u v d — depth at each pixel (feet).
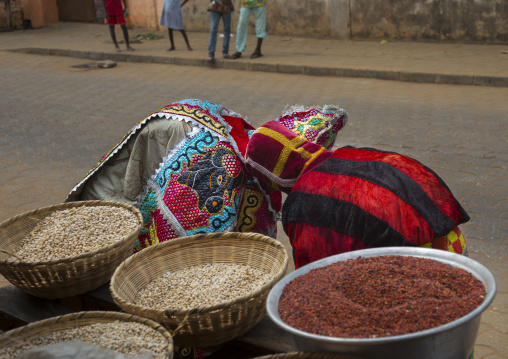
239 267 6.86
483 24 39.32
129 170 8.84
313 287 5.26
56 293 6.66
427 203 6.25
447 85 31.27
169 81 34.47
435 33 41.24
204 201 8.35
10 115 27.22
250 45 44.11
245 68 37.19
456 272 5.27
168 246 6.84
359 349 4.55
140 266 6.61
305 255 6.52
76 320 5.60
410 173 6.43
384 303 4.95
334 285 5.23
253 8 37.60
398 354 4.51
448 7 40.22
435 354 4.56
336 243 6.32
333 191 6.43
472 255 13.42
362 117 25.16
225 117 8.96
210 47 37.86
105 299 6.88
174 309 5.67
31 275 6.40
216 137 8.55
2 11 56.08
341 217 6.30
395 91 30.22
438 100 27.91
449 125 23.38
